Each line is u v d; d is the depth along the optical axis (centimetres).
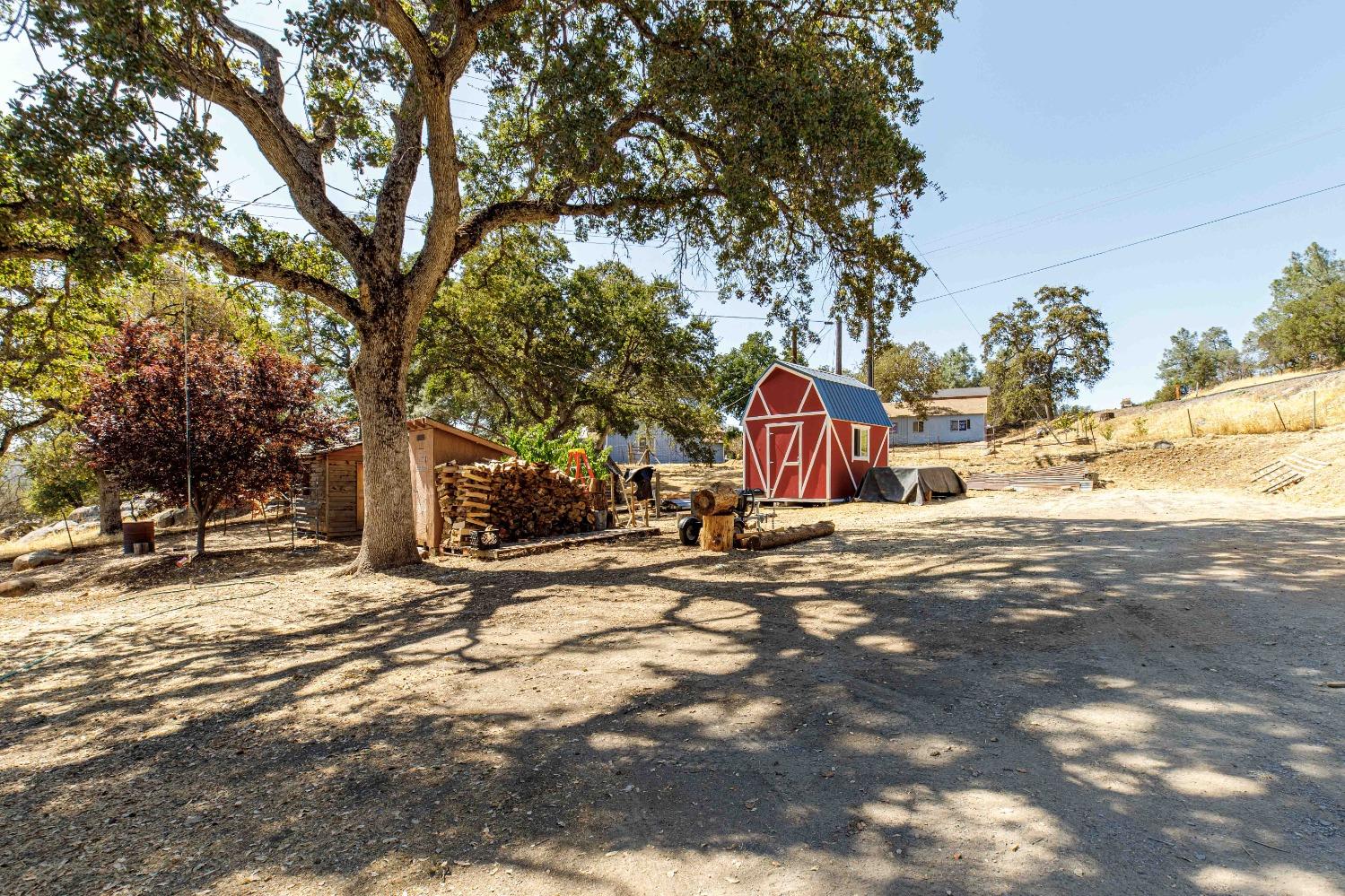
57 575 1324
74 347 1502
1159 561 757
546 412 2828
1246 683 395
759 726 376
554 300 2514
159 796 325
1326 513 1135
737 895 227
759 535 1089
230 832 288
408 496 1007
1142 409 3809
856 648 512
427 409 3425
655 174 1259
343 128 1033
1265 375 4225
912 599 659
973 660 467
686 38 896
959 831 261
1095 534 1014
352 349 2214
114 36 626
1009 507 1588
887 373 4403
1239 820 256
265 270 908
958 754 327
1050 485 2131
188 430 1230
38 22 625
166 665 566
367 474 991
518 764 342
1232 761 303
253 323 1360
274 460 1377
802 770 322
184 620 748
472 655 547
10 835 292
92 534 2284
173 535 1936
